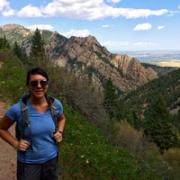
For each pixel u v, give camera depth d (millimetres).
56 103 5305
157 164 24422
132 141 33812
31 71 5094
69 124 13961
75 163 10000
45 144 5156
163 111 90188
